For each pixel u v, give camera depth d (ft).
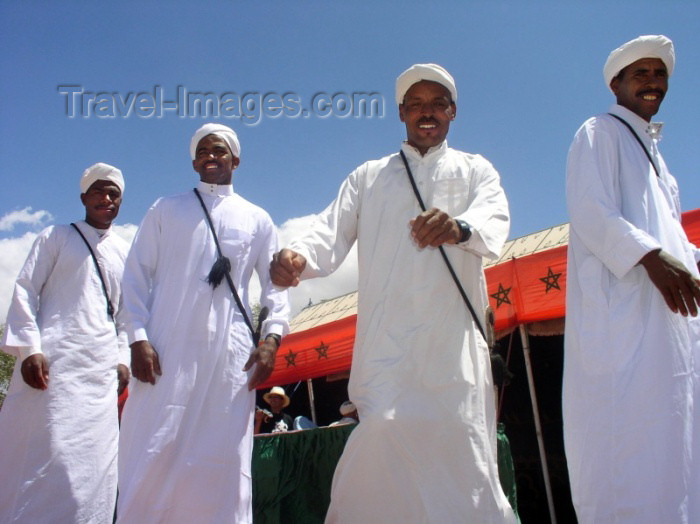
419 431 9.43
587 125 9.87
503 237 10.00
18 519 13.28
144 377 11.02
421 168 10.74
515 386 28.99
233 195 12.71
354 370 10.19
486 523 9.32
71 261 14.78
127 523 10.42
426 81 10.83
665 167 10.02
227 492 10.93
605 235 8.95
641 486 8.08
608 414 8.48
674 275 8.34
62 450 13.62
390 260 10.29
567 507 26.96
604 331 8.79
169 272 11.72
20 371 14.07
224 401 11.19
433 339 9.75
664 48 9.98
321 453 18.58
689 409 8.36
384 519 9.55
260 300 12.52
